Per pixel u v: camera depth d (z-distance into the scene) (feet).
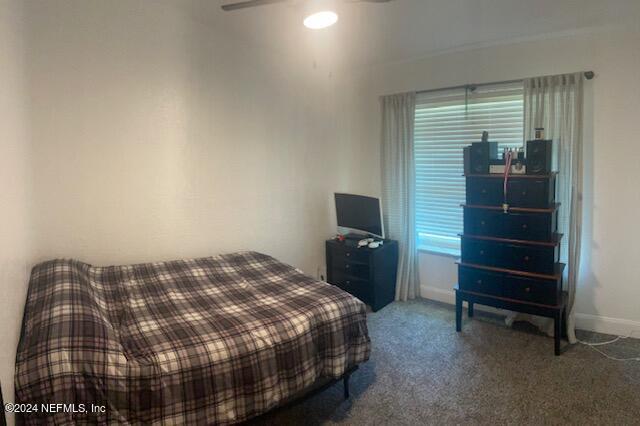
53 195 8.09
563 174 10.23
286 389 6.35
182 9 9.40
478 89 11.56
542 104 10.31
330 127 14.10
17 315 5.33
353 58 12.65
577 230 10.12
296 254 13.20
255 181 11.81
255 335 6.26
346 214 13.48
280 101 12.34
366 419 7.32
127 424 5.12
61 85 8.00
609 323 10.34
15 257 5.40
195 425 5.51
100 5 8.43
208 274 9.14
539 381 8.36
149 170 9.46
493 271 10.12
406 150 12.82
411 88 12.77
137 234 9.38
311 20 7.32
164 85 9.56
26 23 7.38
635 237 9.84
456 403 7.72
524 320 11.28
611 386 8.11
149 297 7.76
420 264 13.41
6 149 5.14
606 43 9.63
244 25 10.07
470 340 10.29
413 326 11.21
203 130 10.42
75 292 6.38
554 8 8.58
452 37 10.58
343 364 7.15
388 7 8.49
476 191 10.38
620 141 9.73
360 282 12.66
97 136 8.59
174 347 5.76
